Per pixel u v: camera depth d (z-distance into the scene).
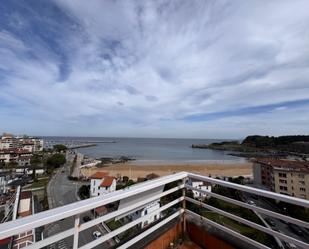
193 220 2.46
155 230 2.17
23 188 29.98
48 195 25.88
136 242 1.95
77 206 1.22
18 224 0.94
